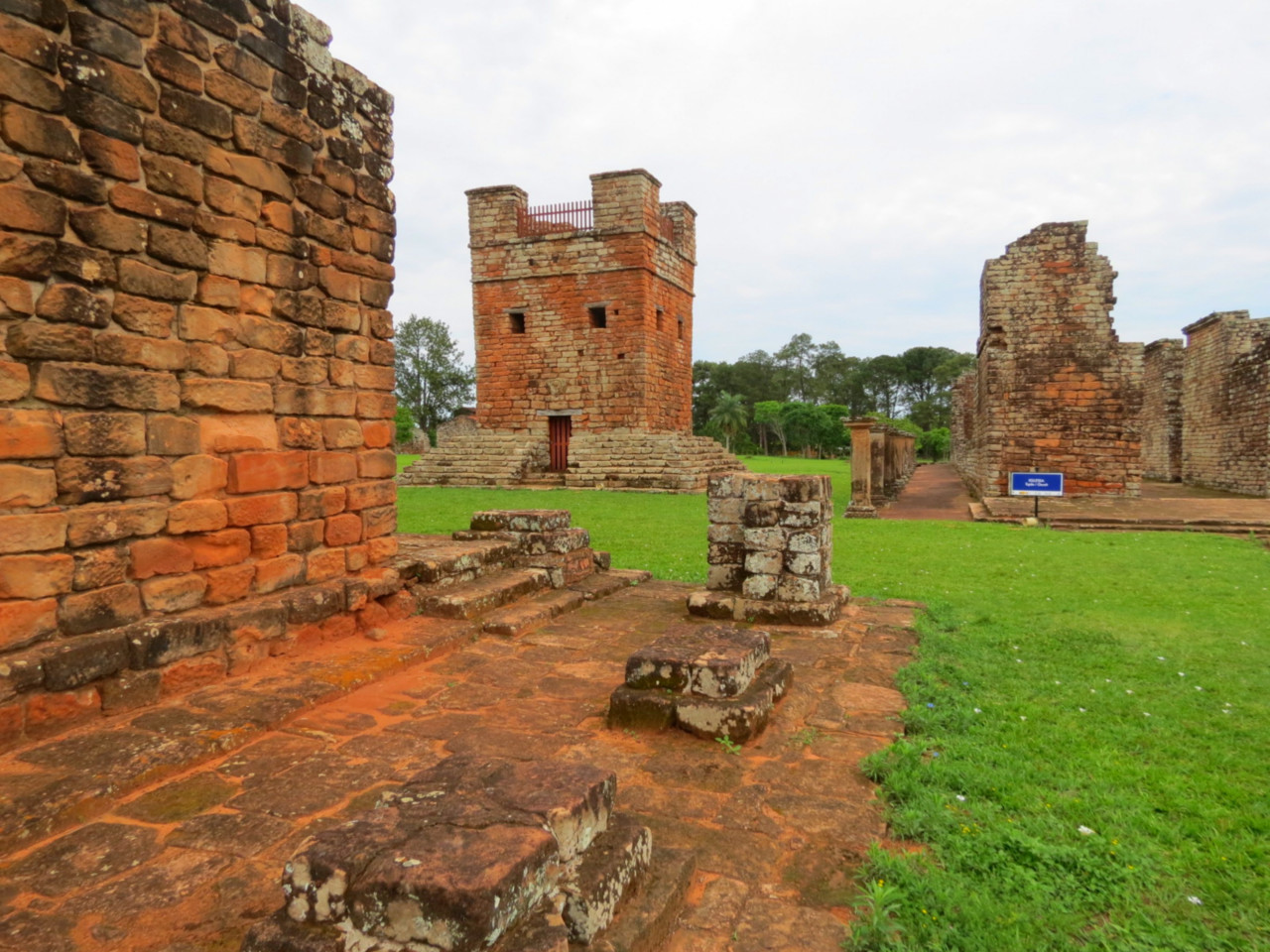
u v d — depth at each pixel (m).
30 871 2.93
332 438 6.14
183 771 3.81
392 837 2.25
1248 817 3.36
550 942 2.05
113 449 4.45
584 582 8.83
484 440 29.94
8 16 3.92
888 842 3.26
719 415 74.56
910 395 106.88
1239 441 24.91
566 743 4.30
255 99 5.36
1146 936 2.57
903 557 11.80
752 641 5.00
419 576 7.29
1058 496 19.77
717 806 3.57
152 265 4.66
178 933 2.56
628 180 27.72
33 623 4.04
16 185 3.96
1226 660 5.96
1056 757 4.05
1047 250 20.23
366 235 6.48
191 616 4.88
